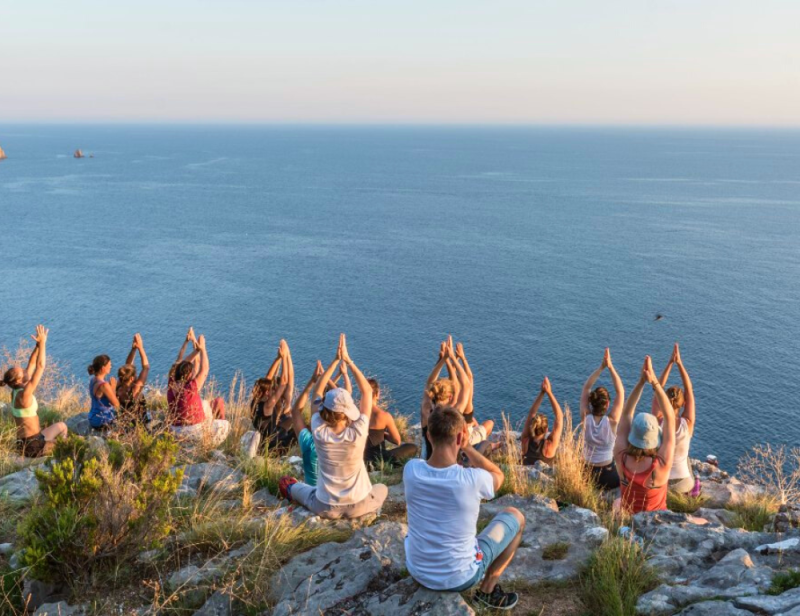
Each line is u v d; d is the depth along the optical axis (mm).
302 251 165125
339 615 4586
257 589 5082
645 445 6660
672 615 4574
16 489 7371
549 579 5270
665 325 106312
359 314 113188
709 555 5566
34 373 9164
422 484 4578
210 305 115438
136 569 5453
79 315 107188
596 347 96188
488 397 76875
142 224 196125
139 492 5473
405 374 85812
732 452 63844
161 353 92125
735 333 102250
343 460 6359
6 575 5297
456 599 4480
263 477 7695
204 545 5848
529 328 105188
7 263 141875
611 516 6594
